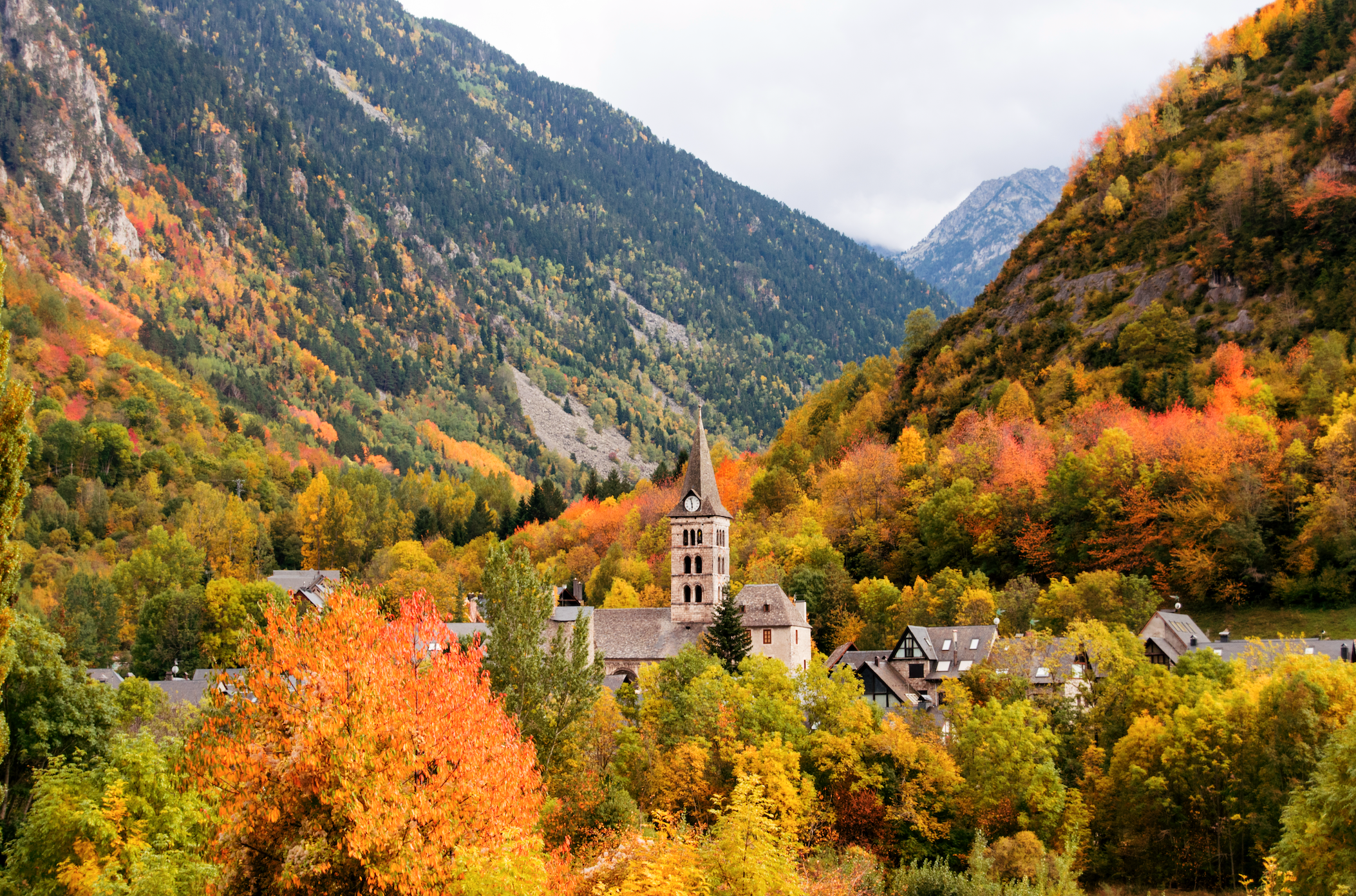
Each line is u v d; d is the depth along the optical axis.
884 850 77.38
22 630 60.28
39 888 45.38
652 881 40.25
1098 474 155.50
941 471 181.38
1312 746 76.81
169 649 138.62
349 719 36.62
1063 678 102.81
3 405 39.06
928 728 87.25
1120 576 135.12
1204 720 81.69
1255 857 77.06
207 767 37.38
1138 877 81.94
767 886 42.41
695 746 76.81
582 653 64.75
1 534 38.84
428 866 35.47
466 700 39.59
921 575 169.12
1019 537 159.50
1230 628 135.50
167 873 41.19
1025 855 71.19
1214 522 144.00
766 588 121.81
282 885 34.50
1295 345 189.62
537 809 42.88
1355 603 132.88
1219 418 162.00
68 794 48.22
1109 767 86.00
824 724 86.50
